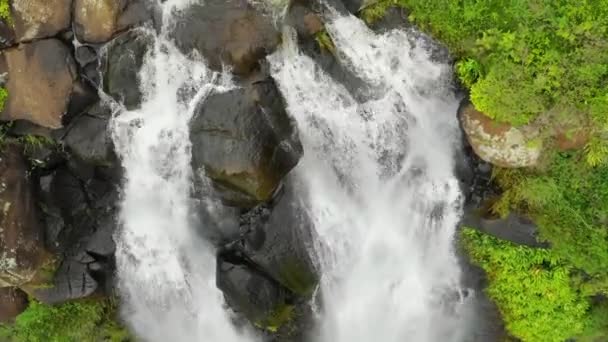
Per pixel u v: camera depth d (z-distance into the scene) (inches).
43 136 356.2
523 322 354.6
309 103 339.0
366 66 333.7
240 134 318.0
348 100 338.0
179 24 332.5
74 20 340.8
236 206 347.6
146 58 342.0
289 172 346.6
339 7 324.5
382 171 355.3
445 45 322.3
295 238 349.1
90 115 356.2
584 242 318.3
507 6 307.6
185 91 343.3
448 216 354.6
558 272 339.6
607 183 313.0
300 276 353.7
